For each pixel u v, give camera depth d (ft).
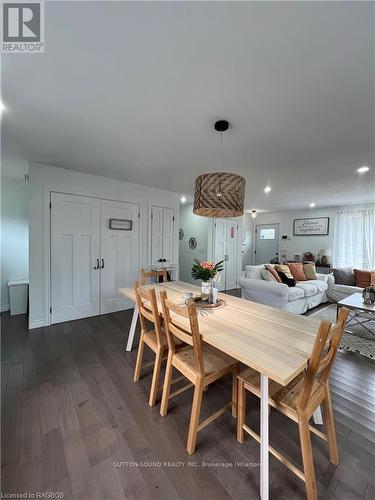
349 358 8.09
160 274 10.07
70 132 6.86
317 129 6.48
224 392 6.15
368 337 9.68
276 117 5.89
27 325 10.41
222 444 4.56
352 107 5.41
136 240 13.19
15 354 7.94
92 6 3.14
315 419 5.09
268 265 14.61
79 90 4.94
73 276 11.08
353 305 9.75
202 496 3.64
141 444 4.52
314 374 3.31
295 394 3.97
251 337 4.24
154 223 13.94
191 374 4.66
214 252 18.43
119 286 12.62
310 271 16.10
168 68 4.27
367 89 4.78
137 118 6.05
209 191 5.81
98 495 3.63
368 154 8.22
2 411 5.31
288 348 3.81
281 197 15.53
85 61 4.10
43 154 8.70
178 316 5.48
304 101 5.21
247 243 24.06
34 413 5.27
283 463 3.90
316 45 3.70
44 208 10.11
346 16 3.21
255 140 7.23
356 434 4.85
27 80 4.61
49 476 3.88
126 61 4.10
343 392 6.25
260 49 3.80
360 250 17.58
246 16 3.25
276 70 4.27
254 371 4.69
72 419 5.12
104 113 5.83
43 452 4.30
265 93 4.96
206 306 6.19
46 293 10.33
